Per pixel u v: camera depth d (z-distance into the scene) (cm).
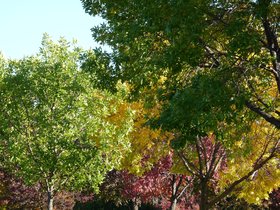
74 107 2084
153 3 996
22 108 2131
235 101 991
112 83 1311
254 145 1775
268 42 1092
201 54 1049
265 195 1912
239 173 1856
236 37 955
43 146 2070
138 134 2036
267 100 1348
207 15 1078
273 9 1017
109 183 2906
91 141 2127
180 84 1204
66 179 2178
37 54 2148
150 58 1211
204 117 953
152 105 1453
